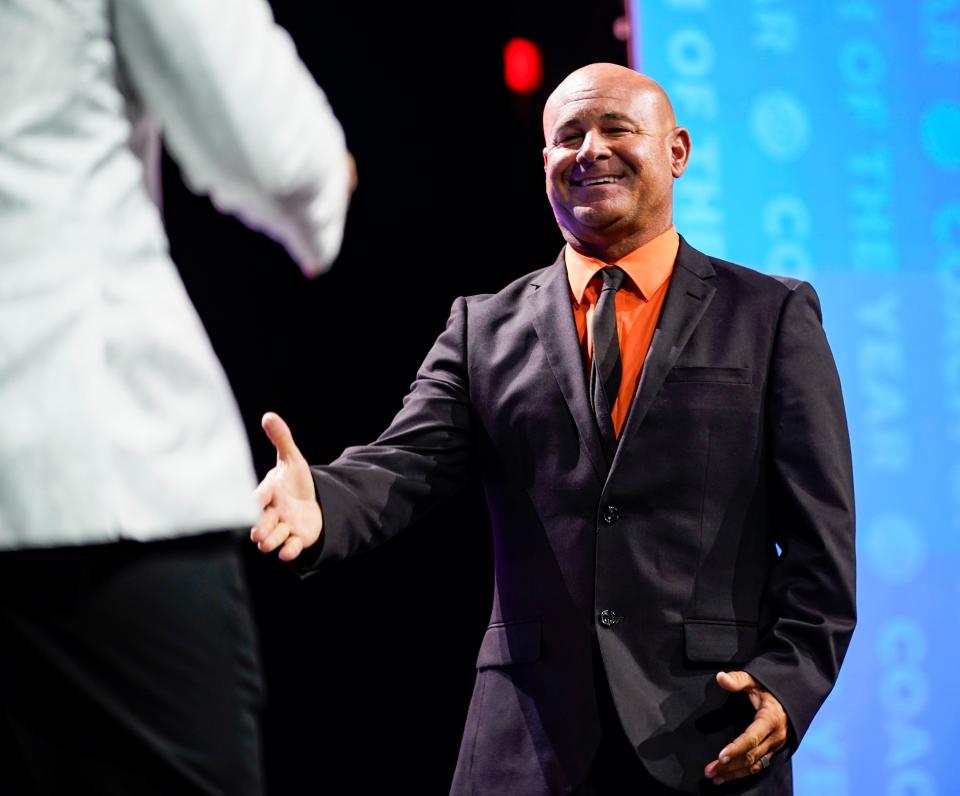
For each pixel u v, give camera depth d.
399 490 4.69
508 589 4.53
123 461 2.51
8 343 2.49
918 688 7.75
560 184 4.80
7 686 2.54
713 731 4.16
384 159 8.46
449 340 4.97
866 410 7.91
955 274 8.07
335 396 8.67
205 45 2.59
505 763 4.31
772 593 4.37
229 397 2.76
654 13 7.97
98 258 2.58
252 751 2.62
